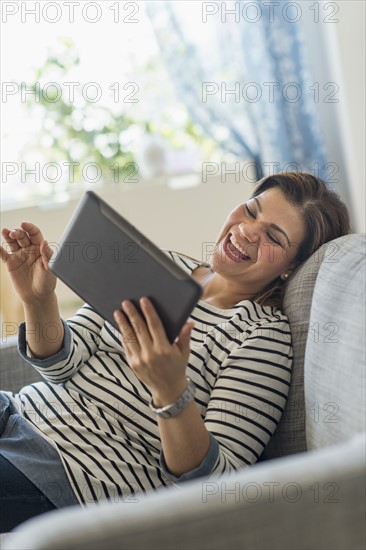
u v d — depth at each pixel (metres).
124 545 0.97
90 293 1.42
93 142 5.12
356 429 1.31
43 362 1.74
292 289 1.75
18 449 1.63
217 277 1.87
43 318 1.76
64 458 1.59
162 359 1.32
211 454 1.42
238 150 5.40
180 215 4.33
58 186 5.08
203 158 5.40
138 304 1.34
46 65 5.05
